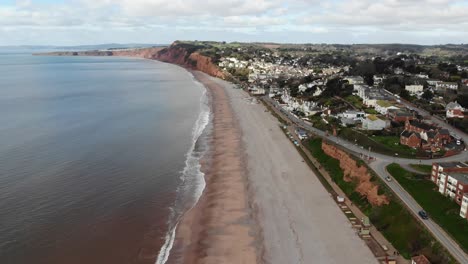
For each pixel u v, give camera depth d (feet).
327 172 271.08
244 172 271.69
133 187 240.73
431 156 262.47
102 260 166.81
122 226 194.59
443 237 170.30
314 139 331.36
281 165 285.23
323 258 170.60
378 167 245.24
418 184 217.36
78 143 326.65
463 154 267.18
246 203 224.74
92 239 181.16
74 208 208.64
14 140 328.49
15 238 176.96
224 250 179.22
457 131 323.98
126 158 293.23
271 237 188.96
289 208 217.77
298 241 184.65
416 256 160.86
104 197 224.33
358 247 178.29
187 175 265.13
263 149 323.37
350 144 301.22
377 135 314.55
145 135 362.74
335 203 223.51
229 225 200.75
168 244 182.50
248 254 176.04
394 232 185.88
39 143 321.73
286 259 171.12
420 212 187.62
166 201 225.15
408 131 290.15
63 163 275.18
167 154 307.58
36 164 271.08
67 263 162.40
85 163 277.44
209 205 222.28
